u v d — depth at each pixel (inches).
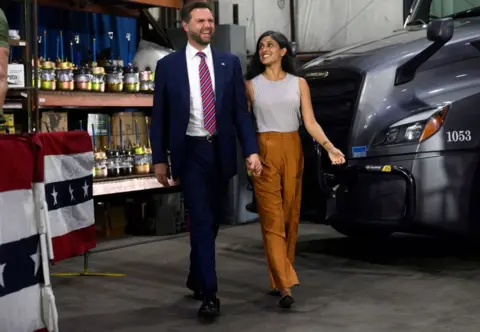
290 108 171.8
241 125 167.2
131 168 269.7
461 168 193.5
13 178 120.0
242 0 325.1
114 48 297.1
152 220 275.9
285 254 171.6
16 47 250.4
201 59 164.2
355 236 241.0
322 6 333.7
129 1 268.2
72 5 278.1
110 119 273.3
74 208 190.1
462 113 194.4
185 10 164.1
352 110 202.5
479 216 195.9
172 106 163.6
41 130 246.8
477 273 197.3
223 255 233.8
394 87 201.3
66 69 245.3
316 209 209.2
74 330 156.6
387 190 194.1
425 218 191.8
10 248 119.5
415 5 249.0
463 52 204.2
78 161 190.9
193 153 164.4
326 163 206.5
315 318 160.7
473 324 152.6
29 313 125.1
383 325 153.9
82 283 201.3
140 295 186.7
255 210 214.5
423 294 177.3
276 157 171.0
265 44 172.7
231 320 161.5
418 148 191.3
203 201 164.6
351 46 232.5
